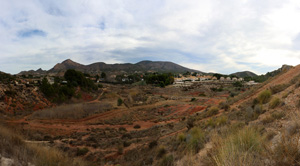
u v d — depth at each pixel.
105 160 13.72
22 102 45.28
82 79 85.31
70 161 5.64
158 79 132.75
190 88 96.19
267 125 5.36
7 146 4.28
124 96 78.31
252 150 2.47
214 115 15.41
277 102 8.30
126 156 13.36
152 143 12.64
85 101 68.06
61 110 42.50
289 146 2.00
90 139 20.66
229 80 143.75
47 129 26.61
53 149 5.66
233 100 19.22
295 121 2.94
